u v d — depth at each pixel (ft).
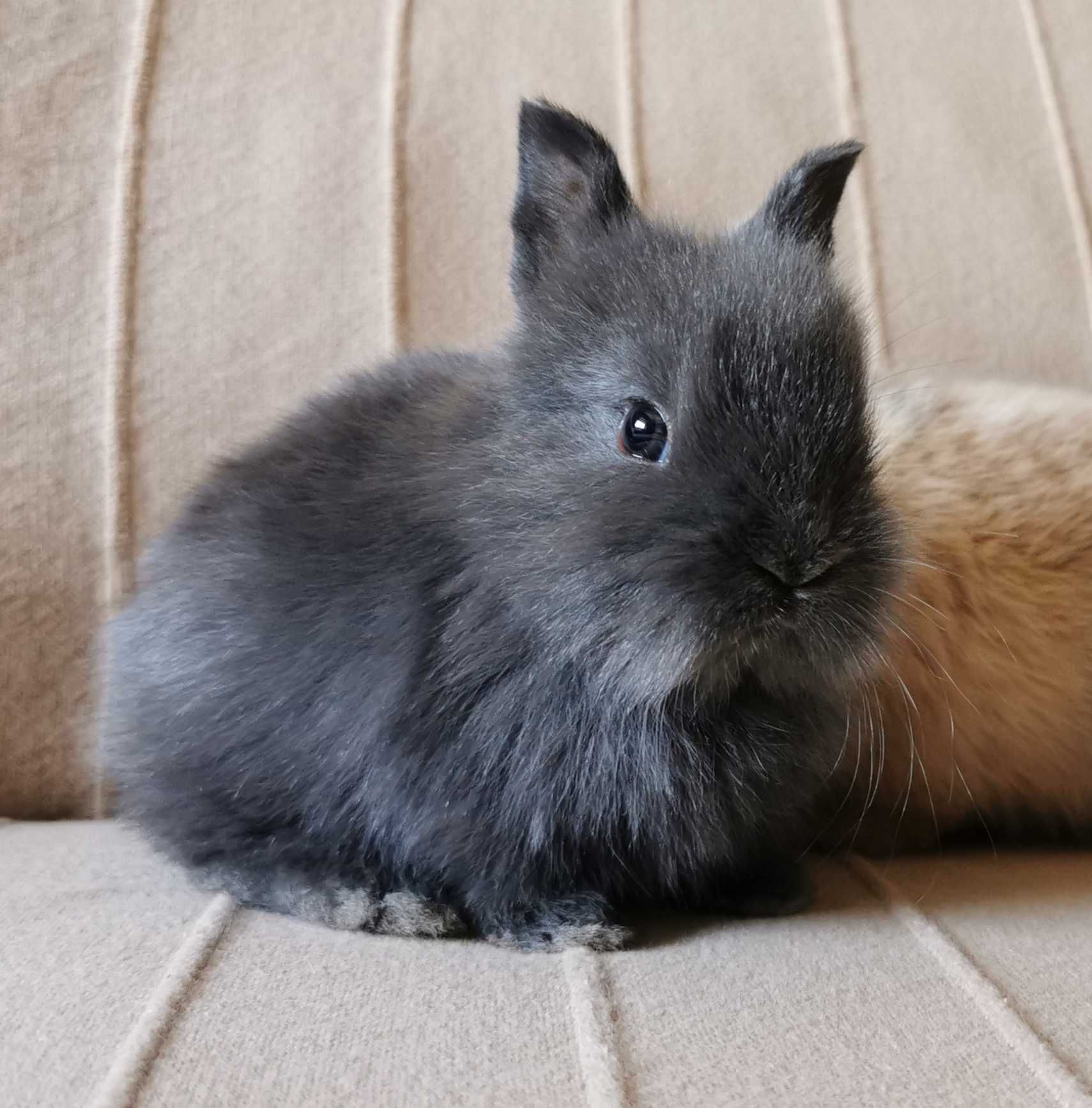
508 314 1.13
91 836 0.93
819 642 0.70
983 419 0.98
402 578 0.76
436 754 0.74
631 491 0.70
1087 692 0.93
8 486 1.04
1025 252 1.20
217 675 0.80
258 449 0.90
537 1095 0.57
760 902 0.78
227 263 1.10
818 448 0.69
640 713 0.72
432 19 1.18
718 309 0.72
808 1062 0.59
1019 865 0.89
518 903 0.74
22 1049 0.59
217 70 1.13
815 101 1.21
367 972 0.68
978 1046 0.61
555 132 0.80
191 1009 0.62
